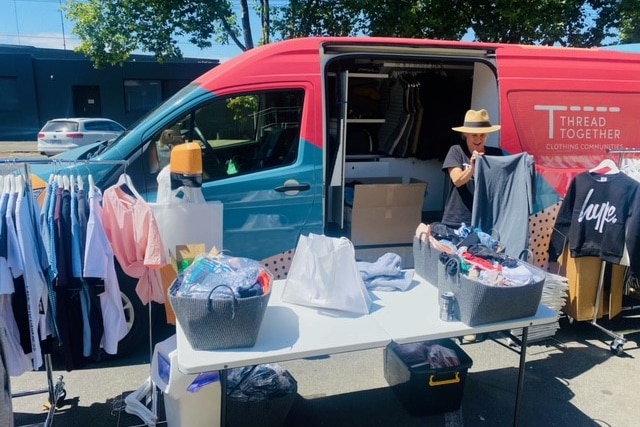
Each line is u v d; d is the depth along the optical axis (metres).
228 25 9.15
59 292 2.35
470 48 3.75
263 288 2.03
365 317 2.26
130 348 3.42
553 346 3.68
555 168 3.86
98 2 9.41
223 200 3.35
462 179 3.39
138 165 3.30
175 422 2.33
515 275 2.24
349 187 4.51
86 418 2.78
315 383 3.16
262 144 3.50
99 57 9.80
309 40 3.51
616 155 4.01
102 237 2.39
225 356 1.89
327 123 3.53
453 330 2.14
